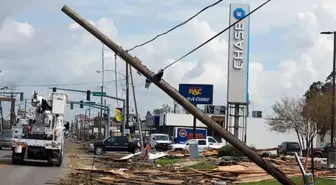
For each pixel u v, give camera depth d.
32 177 22.56
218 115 73.12
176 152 44.19
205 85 52.44
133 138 59.91
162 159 37.81
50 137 30.83
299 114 64.69
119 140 48.84
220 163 29.89
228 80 52.91
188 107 13.44
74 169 27.58
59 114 31.33
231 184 20.83
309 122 61.22
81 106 63.84
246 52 52.78
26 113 32.56
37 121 31.09
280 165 29.59
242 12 52.88
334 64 41.97
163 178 23.94
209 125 13.42
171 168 29.55
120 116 61.81
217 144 51.28
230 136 13.35
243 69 52.72
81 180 21.98
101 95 53.34
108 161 36.41
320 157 47.50
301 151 50.84
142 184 21.20
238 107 52.88
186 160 35.50
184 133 61.72
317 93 60.81
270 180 20.80
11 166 28.11
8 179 21.42
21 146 29.20
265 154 37.25
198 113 13.46
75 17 14.49
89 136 110.62
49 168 27.86
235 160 32.12
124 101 57.38
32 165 29.34
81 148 66.81
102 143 48.16
